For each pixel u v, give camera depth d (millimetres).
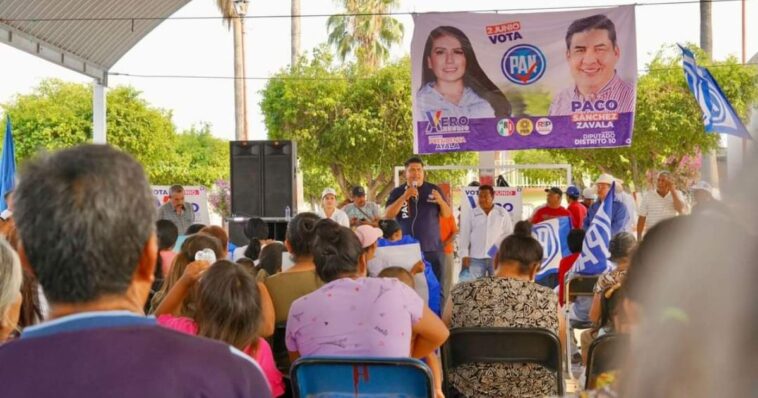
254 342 2992
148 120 27484
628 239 4637
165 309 3211
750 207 748
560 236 7770
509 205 9734
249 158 12289
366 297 3059
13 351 1260
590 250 6344
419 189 8086
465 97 10359
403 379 2709
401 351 3020
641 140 20172
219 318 2811
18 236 1336
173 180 30047
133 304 1370
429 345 3223
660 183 9359
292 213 12195
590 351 3033
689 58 7234
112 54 13516
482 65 10336
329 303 3068
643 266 871
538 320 3693
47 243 1274
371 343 3000
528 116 10312
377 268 5340
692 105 19672
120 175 1327
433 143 10453
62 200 1276
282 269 5043
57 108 26844
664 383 794
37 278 1320
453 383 3617
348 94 22109
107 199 1291
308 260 4031
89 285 1290
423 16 10383
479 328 3504
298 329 3105
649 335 825
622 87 10156
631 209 9336
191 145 36469
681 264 791
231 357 1341
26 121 26469
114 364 1242
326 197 9766
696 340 773
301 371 2793
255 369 1368
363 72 23391
